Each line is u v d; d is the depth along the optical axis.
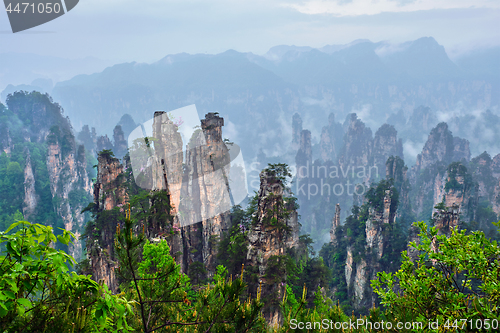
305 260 61.62
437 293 11.86
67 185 148.50
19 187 144.75
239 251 47.19
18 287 6.49
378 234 84.38
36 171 152.12
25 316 6.42
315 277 56.75
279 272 38.25
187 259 53.91
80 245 134.25
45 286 7.01
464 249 11.70
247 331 9.16
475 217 130.62
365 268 82.69
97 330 6.96
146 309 9.84
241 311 9.17
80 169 158.50
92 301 6.89
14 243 6.47
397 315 11.58
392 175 155.75
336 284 93.62
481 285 10.51
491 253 11.56
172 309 9.92
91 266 49.09
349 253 89.31
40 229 6.70
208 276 53.91
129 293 10.21
